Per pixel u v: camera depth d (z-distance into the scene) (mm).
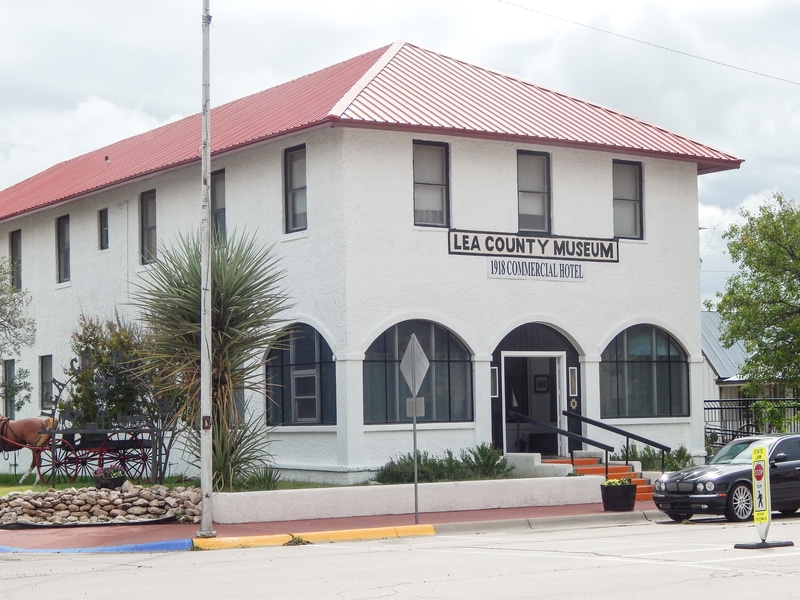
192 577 14172
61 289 34469
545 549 16641
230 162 27391
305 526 20141
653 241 28484
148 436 27484
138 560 16562
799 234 30297
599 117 29234
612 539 18141
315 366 24906
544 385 27359
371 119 23812
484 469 24438
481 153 25938
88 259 33125
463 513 22297
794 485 21812
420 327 25062
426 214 25312
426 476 23562
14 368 37062
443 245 25234
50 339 35062
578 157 27391
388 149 24656
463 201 25609
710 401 36156
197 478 22766
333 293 24203
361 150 24328
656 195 28656
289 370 25578
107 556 17219
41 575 14859
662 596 11508
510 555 15891
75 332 28625
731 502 21203
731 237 31875
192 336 21281
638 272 28156
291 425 25422
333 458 24281
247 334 21766
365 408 24266
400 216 24719
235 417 22188
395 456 24391
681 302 28781
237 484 21812
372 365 24406
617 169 28344
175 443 28766
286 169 25812
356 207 24172
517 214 26422
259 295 21938
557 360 27203
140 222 30875
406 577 13508
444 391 25266
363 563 15273
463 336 25344
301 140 25297
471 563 14922
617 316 27703
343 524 20453
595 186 27625
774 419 31984
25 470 34000
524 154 26828
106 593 12812
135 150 34906
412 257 24812
